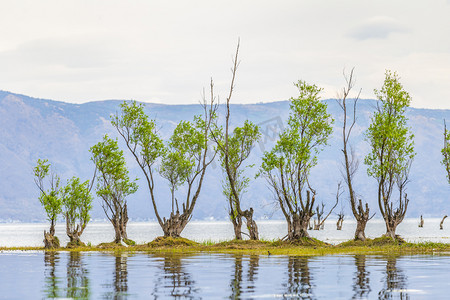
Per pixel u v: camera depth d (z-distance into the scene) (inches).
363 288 1135.6
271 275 1373.0
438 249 2447.1
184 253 2314.2
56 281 1285.7
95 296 1050.1
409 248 2503.7
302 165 2802.7
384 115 2832.2
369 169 2819.9
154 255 2188.7
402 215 2792.8
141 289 1136.2
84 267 1641.2
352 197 2770.7
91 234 7495.1
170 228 2908.5
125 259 1962.4
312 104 2827.3
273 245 2657.5
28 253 2463.1
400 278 1299.2
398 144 2765.7
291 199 2763.3
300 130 2832.2
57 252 2539.4
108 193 2930.6
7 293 1099.9
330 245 2691.9
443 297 1021.2
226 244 2723.9
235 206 2881.4
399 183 2832.2
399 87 2819.9
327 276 1344.7
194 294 1066.7
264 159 2770.7
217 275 1380.4
